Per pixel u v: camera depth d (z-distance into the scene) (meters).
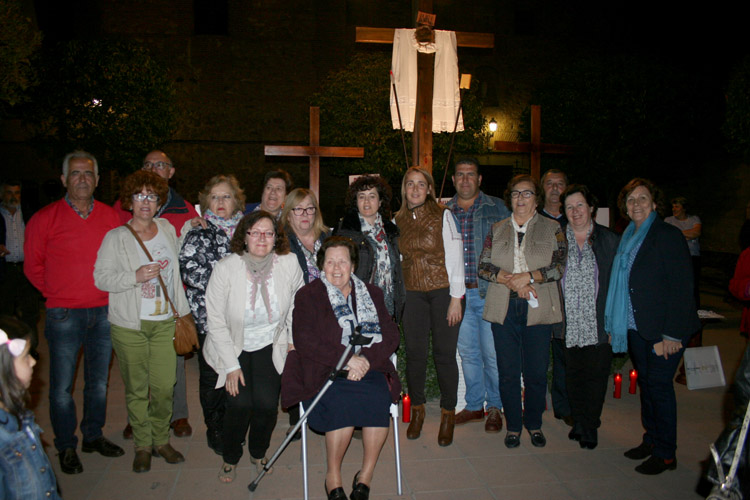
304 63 15.69
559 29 17.03
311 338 3.21
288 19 15.60
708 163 13.43
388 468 3.65
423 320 4.00
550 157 11.78
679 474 3.55
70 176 3.47
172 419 4.16
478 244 4.24
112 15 14.82
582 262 3.76
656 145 11.03
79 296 3.47
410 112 5.50
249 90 15.54
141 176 3.46
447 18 16.53
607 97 10.80
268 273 3.36
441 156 11.87
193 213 4.38
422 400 4.11
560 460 3.75
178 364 4.12
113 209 3.99
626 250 3.62
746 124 7.34
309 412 3.16
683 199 7.94
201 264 3.50
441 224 3.94
